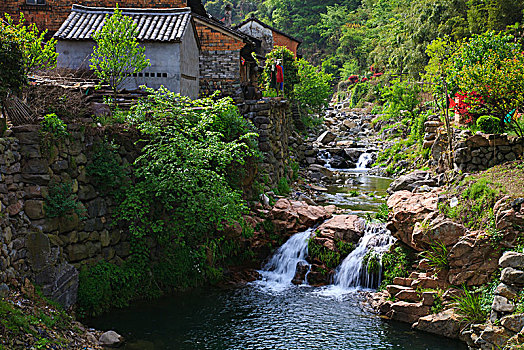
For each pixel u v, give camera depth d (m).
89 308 10.23
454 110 17.78
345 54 78.88
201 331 9.77
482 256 10.02
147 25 16.75
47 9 19.91
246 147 13.82
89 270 10.48
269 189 16.23
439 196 12.05
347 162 28.59
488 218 10.37
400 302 10.52
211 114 13.67
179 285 11.84
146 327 9.90
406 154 25.38
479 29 34.34
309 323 10.21
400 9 55.66
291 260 13.16
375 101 51.88
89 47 15.95
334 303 11.29
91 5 20.12
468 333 9.22
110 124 11.70
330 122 42.00
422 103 32.69
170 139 11.94
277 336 9.62
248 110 17.11
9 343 7.15
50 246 9.38
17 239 8.82
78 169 10.44
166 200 11.66
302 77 37.28
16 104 9.55
